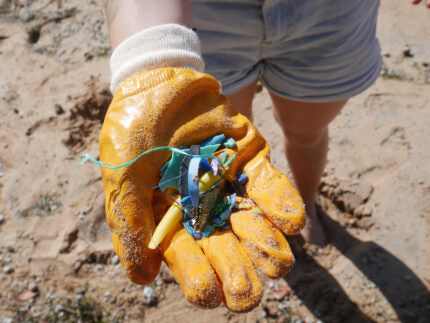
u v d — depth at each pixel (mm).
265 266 290
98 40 1018
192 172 301
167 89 312
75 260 681
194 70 333
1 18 1098
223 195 321
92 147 826
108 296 653
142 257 302
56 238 708
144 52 319
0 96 920
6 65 990
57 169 792
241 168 335
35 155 816
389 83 860
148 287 657
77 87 913
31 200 755
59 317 641
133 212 299
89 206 735
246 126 339
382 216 693
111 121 313
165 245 305
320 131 569
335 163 759
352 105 840
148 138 307
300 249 684
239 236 302
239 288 274
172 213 303
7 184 781
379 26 972
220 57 471
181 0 340
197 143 328
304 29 445
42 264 684
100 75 931
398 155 756
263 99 880
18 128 859
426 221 678
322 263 668
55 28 1062
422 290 619
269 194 312
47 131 847
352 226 704
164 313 637
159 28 319
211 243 300
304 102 521
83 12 1091
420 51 907
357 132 798
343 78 493
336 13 435
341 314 618
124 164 298
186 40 329
